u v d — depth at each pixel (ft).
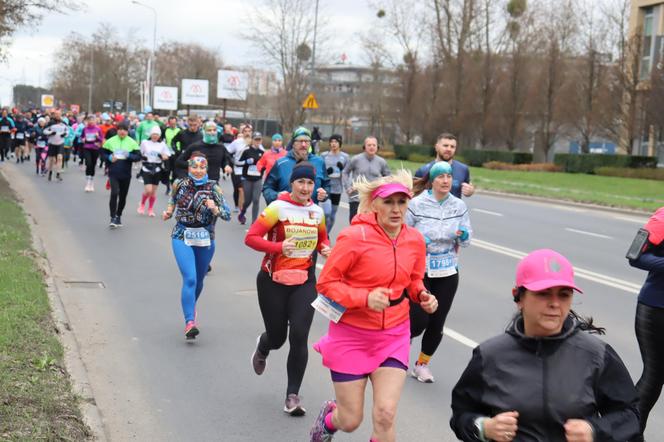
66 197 66.28
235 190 61.46
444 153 25.82
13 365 19.92
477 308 31.42
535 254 10.49
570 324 10.50
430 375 22.33
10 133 107.45
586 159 129.08
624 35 137.28
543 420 10.15
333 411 15.74
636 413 10.41
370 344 15.11
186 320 25.43
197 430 18.34
